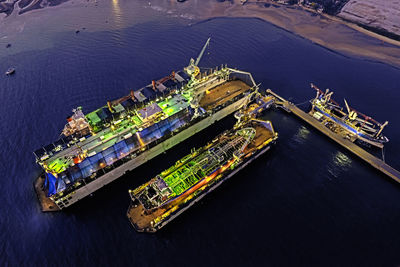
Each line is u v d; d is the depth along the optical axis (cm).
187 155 11106
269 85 15538
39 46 18262
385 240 8781
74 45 18412
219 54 17850
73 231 8856
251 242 8631
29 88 14800
